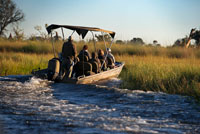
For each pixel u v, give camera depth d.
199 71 42.50
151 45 94.44
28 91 31.27
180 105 26.05
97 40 97.56
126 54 81.44
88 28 39.88
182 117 21.80
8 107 22.84
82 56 42.47
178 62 61.78
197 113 23.05
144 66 53.16
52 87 34.81
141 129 18.03
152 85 38.62
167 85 38.06
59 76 38.34
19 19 180.50
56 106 24.05
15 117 19.86
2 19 175.50
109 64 48.28
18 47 101.00
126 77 47.44
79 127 17.95
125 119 20.52
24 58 66.94
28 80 38.97
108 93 31.05
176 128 18.70
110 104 25.75
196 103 27.14
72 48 41.06
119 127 18.27
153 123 19.81
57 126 18.03
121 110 23.47
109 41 97.56
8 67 54.59
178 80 38.91
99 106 24.81
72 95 29.84
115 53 86.31
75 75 41.81
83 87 34.56
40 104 24.61
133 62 64.44
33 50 94.94
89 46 89.19
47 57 75.31
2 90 31.00
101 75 42.28
